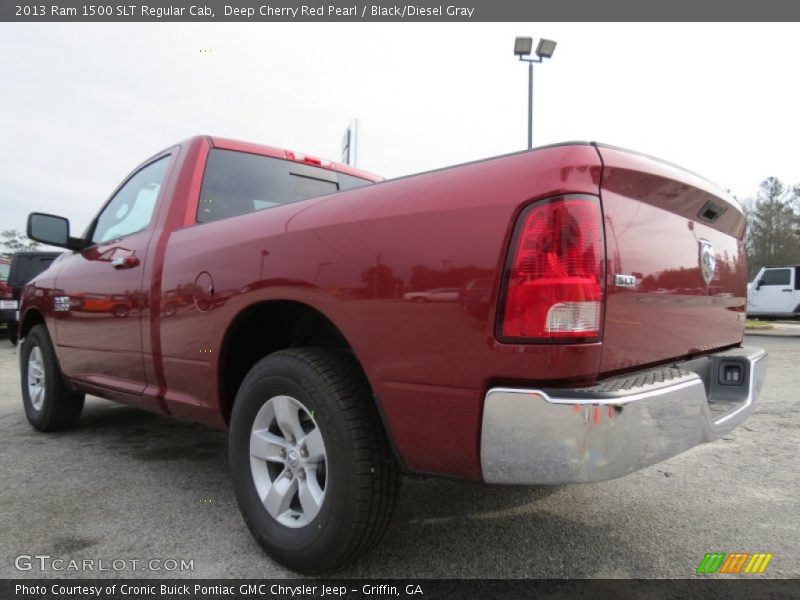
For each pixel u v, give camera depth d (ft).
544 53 42.04
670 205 6.82
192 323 8.50
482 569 7.14
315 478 6.88
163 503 9.20
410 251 5.96
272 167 11.51
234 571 7.04
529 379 5.24
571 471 5.04
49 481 10.19
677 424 5.90
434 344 5.71
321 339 8.38
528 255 5.24
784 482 10.44
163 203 10.20
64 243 12.41
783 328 55.62
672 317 6.89
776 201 175.52
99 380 11.17
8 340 37.99
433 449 5.82
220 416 8.36
